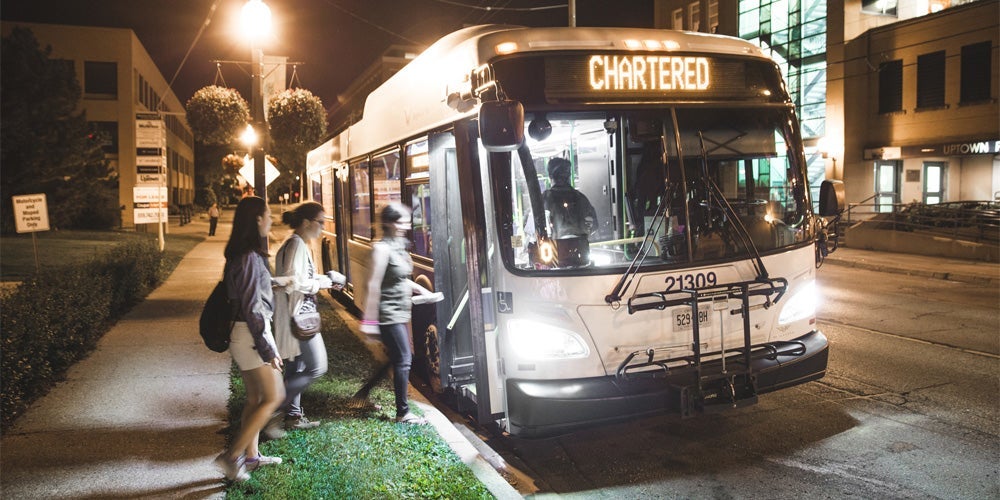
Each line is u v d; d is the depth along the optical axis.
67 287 9.04
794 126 6.00
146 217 22.11
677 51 5.62
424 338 7.57
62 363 7.66
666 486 5.06
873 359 8.53
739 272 5.55
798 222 5.97
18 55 27.39
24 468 4.93
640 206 5.45
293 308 5.32
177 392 6.82
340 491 4.49
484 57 5.40
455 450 5.42
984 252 20.23
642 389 5.13
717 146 5.62
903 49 27.39
